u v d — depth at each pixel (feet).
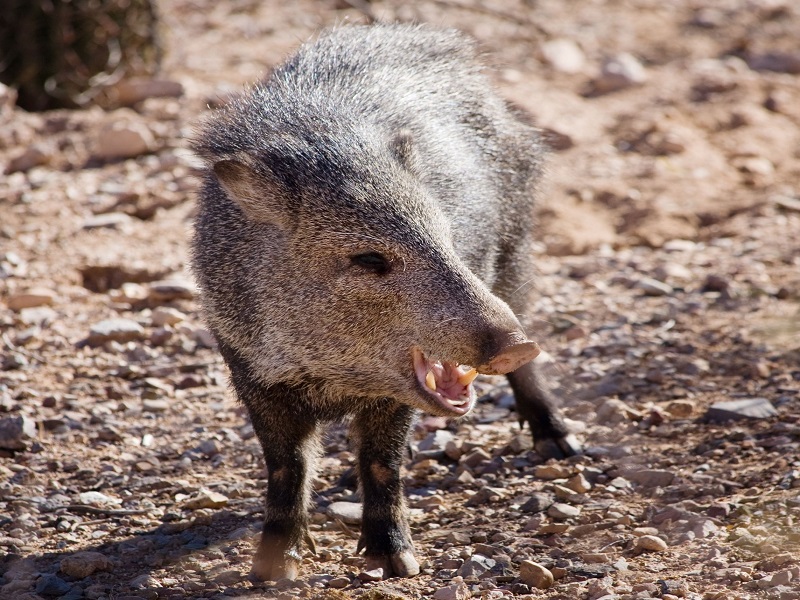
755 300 52.80
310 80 35.35
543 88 84.99
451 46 41.32
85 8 79.82
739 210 66.90
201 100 77.77
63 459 39.42
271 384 30.73
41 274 56.08
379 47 38.86
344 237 29.17
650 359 46.91
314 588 29.30
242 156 30.42
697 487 33.96
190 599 29.04
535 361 39.63
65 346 49.44
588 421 41.32
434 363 29.40
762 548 28.63
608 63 88.99
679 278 56.85
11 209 64.08
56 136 73.72
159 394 45.06
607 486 35.32
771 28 107.45
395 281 28.73
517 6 109.29
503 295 40.68
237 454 40.01
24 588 29.76
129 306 53.57
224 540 33.19
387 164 30.35
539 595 27.48
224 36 97.04
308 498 32.32
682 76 89.56
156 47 84.28
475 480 37.01
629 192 68.74
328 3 107.45
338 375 29.94
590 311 53.52
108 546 32.91
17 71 79.71
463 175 34.76
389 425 31.07
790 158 76.48
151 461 39.24
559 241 62.85
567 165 73.00
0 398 43.80
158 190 65.87
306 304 29.76
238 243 30.96
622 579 27.94
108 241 60.18
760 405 39.91
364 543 31.01
